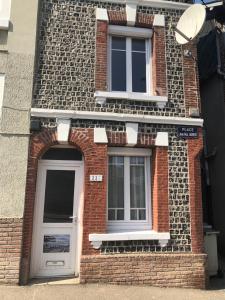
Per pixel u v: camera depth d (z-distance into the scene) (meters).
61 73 7.88
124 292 6.77
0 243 6.92
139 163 8.20
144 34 8.57
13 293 6.41
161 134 7.98
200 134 8.20
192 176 7.94
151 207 7.97
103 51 8.14
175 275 7.39
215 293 7.12
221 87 10.40
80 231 7.57
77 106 7.78
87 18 8.25
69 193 7.75
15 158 7.30
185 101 8.30
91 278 7.11
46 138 7.52
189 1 8.97
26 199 7.21
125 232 7.59
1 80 7.66
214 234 8.42
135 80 8.48
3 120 7.42
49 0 8.21
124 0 8.40
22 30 7.86
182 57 8.54
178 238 7.63
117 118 7.82
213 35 10.78
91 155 7.62
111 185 7.95
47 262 7.41
